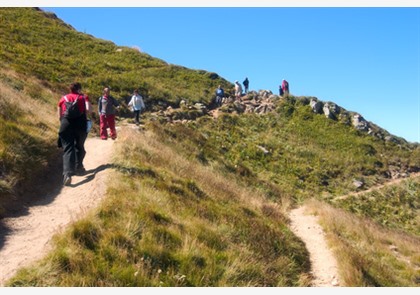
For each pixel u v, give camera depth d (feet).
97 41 142.61
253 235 31.42
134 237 22.11
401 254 48.44
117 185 29.14
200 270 21.61
